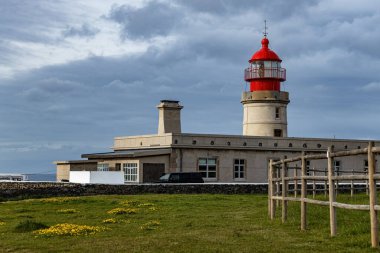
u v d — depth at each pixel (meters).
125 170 51.69
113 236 20.91
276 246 16.77
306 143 56.84
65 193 43.50
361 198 29.69
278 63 60.94
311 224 20.64
